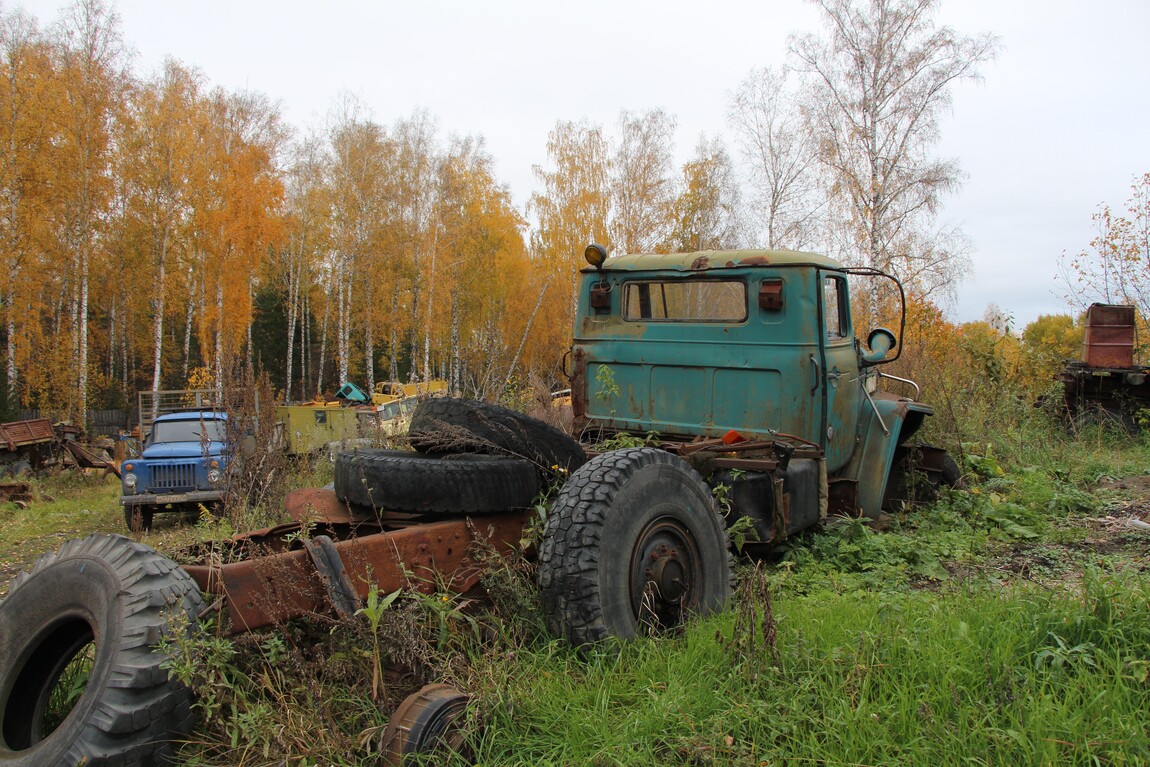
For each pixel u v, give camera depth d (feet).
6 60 86.28
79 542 9.67
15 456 57.77
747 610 10.52
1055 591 11.81
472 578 11.78
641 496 11.60
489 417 12.64
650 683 9.84
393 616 9.98
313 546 10.11
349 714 9.44
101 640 8.29
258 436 20.15
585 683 10.02
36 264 90.27
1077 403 39.32
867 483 19.79
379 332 129.80
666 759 8.41
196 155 102.53
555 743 8.79
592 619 10.69
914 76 74.08
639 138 122.31
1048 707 8.40
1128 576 12.01
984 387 36.22
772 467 14.26
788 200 88.74
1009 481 23.52
